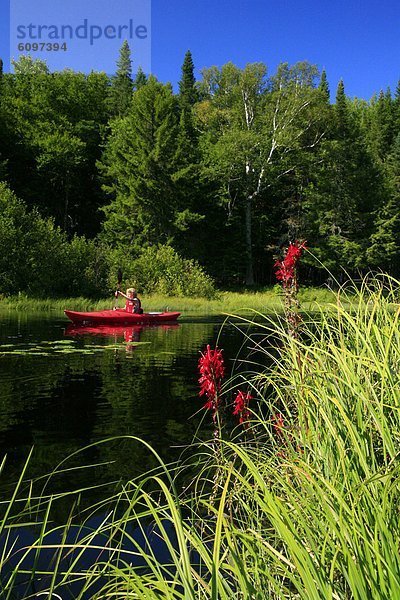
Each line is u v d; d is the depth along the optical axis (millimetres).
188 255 37656
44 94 45594
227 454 2801
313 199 40094
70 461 4328
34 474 4035
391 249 38594
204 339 13055
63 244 26375
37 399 6402
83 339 12609
